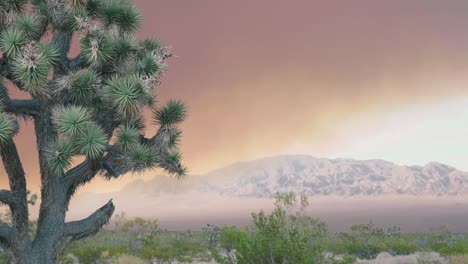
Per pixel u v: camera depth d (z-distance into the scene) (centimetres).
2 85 1012
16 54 938
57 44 1080
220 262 1050
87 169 1013
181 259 2214
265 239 976
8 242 1028
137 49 1164
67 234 1053
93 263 2006
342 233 2622
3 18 1000
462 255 1869
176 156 1141
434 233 3425
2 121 906
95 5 1169
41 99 971
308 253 970
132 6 1230
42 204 1044
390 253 2373
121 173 1036
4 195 1012
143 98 987
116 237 2766
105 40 1043
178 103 1138
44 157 1019
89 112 971
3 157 1008
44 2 1088
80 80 983
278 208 997
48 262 1031
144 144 1098
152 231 2825
